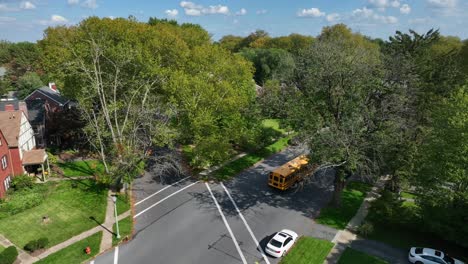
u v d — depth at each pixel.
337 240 27.55
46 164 40.78
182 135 41.09
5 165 34.31
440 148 26.48
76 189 36.03
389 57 30.83
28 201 31.94
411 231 28.94
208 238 27.53
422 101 33.72
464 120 24.83
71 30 55.16
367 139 29.09
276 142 54.44
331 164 29.80
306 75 30.98
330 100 30.39
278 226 29.66
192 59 47.16
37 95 58.97
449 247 26.61
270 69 94.69
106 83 36.25
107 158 41.06
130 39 44.25
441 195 26.25
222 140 43.53
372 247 26.55
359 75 29.06
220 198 35.09
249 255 25.34
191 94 39.94
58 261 24.09
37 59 99.94
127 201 33.59
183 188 37.44
